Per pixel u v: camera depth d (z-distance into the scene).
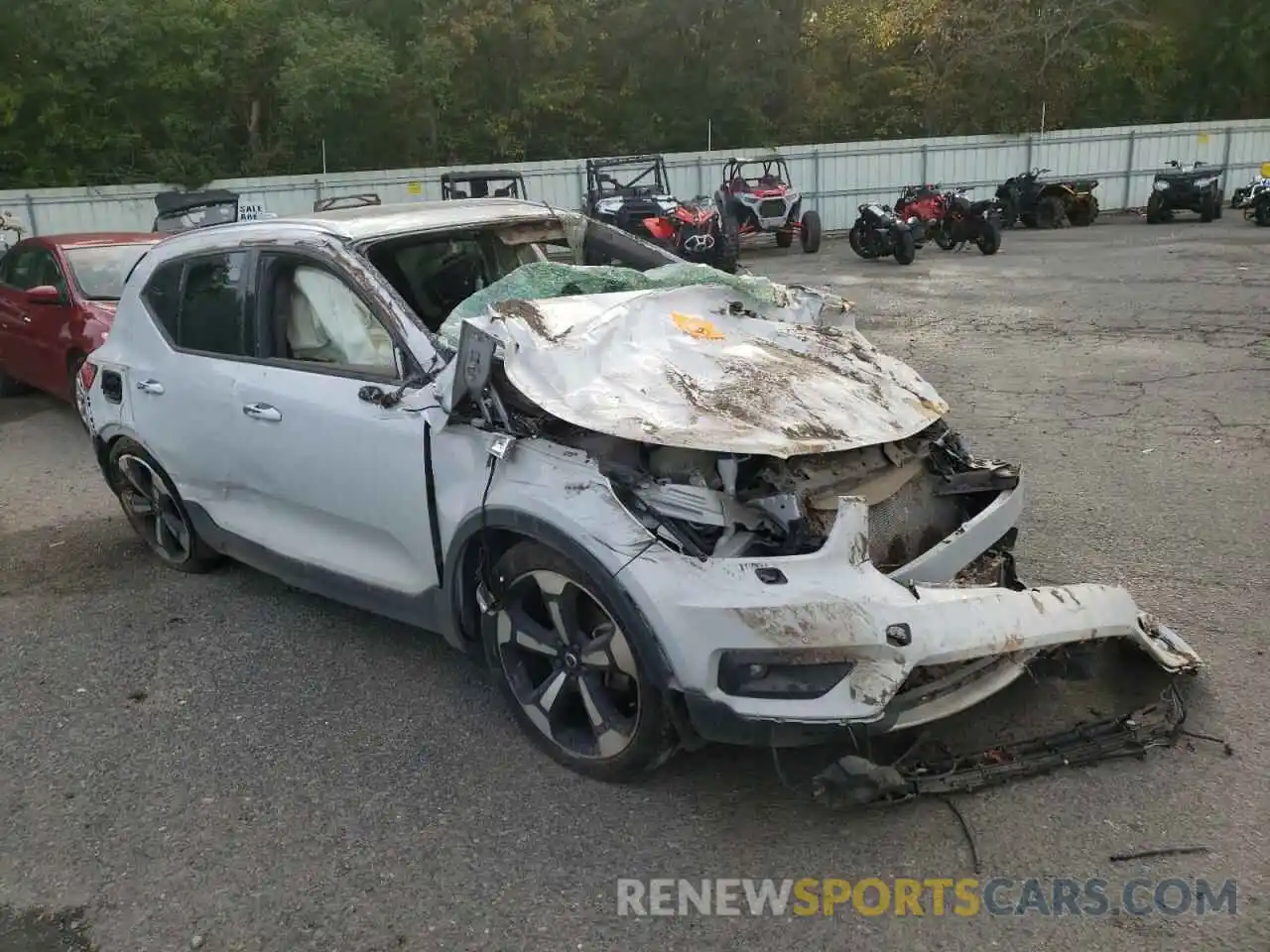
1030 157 27.94
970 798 3.20
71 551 5.84
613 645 3.18
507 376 3.35
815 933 2.72
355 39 27.62
